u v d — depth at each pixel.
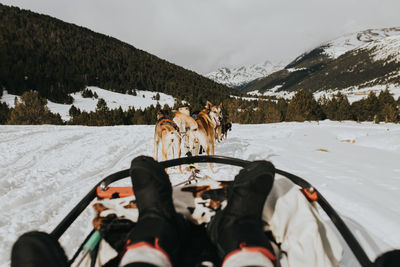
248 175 1.16
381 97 57.41
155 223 1.10
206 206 1.48
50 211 3.67
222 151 8.88
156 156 6.48
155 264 0.87
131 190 1.60
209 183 1.67
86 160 7.22
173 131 5.69
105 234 1.41
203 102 98.19
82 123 57.53
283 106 56.00
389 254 1.33
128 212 1.42
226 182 1.68
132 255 0.91
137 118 57.00
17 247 0.96
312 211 1.36
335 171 5.65
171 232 1.10
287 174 1.69
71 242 2.79
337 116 52.47
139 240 0.99
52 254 0.99
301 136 15.91
